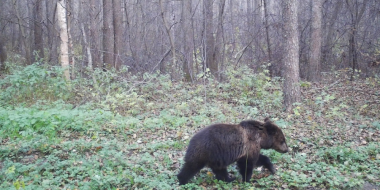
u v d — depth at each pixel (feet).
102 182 19.62
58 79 43.70
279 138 20.68
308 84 40.98
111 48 60.08
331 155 23.94
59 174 21.54
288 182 20.04
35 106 37.55
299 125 32.04
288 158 23.50
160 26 70.85
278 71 62.85
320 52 62.18
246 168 19.88
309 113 36.60
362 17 68.80
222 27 67.00
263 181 20.27
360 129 30.89
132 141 28.27
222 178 20.36
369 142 27.30
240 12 82.33
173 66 57.26
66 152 25.21
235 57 61.87
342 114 34.01
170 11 79.97
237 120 33.94
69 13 51.29
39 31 76.02
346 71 60.23
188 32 61.98
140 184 20.06
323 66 67.46
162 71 62.95
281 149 20.88
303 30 65.51
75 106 40.19
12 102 40.40
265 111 38.34
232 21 74.18
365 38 65.10
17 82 41.75
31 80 41.52
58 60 68.18
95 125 30.42
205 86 47.29
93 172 21.15
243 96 43.01
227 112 37.24
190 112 36.91
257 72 62.54
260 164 21.20
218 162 19.10
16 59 72.59
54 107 38.01
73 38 71.26
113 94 43.29
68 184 19.86
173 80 54.60
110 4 60.23
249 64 62.75
